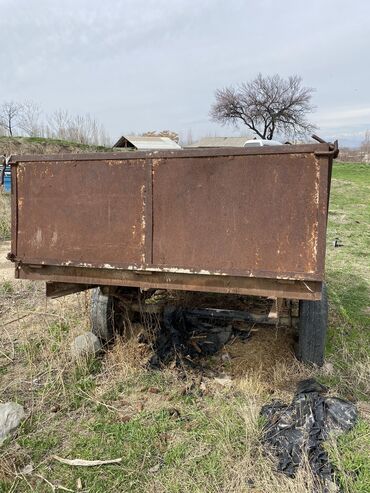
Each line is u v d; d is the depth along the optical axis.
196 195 2.82
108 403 3.25
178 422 3.01
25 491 2.44
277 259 2.69
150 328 4.08
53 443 2.81
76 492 2.43
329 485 2.32
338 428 2.71
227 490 2.41
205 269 2.84
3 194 11.21
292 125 50.72
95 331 4.01
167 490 2.42
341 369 3.69
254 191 2.70
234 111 51.56
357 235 10.59
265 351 3.90
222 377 3.60
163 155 2.85
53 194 3.15
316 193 2.58
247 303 4.44
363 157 54.34
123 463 2.63
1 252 8.40
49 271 3.26
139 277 3.04
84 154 3.04
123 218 3.00
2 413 2.98
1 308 5.22
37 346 4.12
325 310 3.50
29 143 23.34
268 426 2.83
